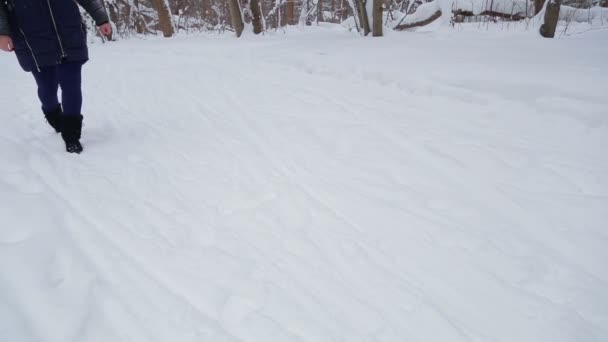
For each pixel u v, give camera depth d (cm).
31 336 105
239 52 623
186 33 1257
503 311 125
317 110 321
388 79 398
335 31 895
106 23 257
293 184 204
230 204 185
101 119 319
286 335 113
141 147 255
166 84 436
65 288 123
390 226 168
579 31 697
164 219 170
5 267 127
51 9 222
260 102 351
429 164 224
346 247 154
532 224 169
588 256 149
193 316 117
